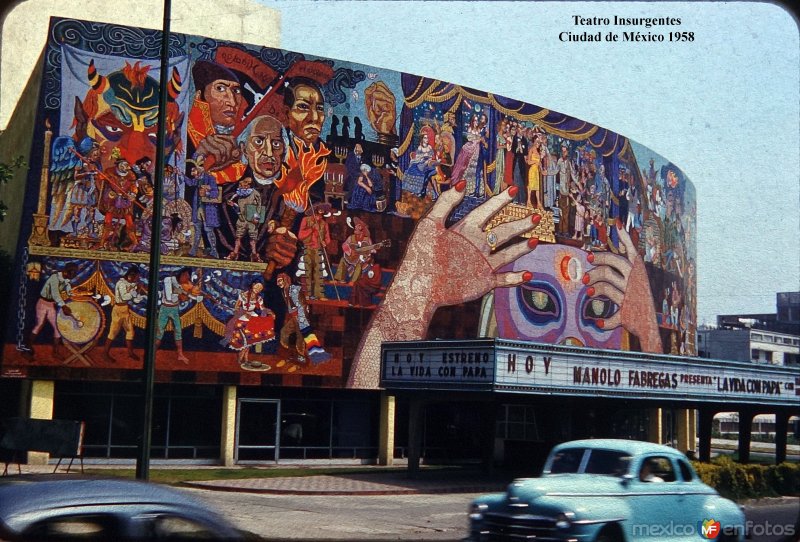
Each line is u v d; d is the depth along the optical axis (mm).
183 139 31078
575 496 10391
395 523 16531
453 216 36344
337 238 33500
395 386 29391
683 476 11664
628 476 10977
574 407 31359
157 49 31125
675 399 32219
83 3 38500
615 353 30109
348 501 20969
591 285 41688
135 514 5941
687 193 51969
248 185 31984
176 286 30578
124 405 30328
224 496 21453
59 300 29141
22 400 29906
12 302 28672
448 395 27922
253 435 32562
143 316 30094
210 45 31828
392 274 34531
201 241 31078
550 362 27891
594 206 42281
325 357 32906
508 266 37969
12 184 31891
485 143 37594
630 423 45781
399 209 34906
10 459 29719
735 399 34844
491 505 10781
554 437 30266
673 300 49094
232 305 31438
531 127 39375
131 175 30297
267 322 31984
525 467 30750
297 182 32875
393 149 34969
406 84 35531
